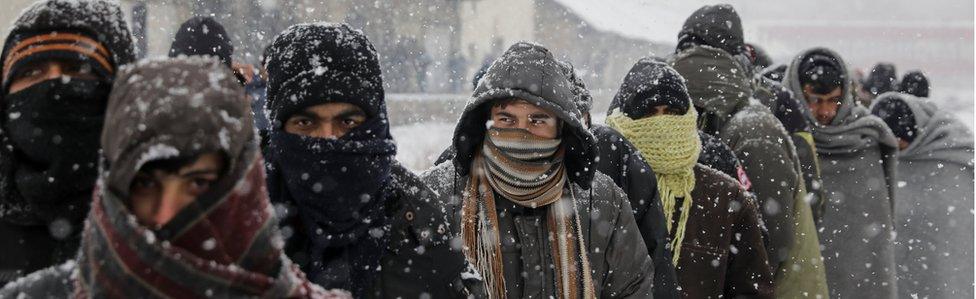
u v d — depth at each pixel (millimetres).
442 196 2930
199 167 1450
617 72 39781
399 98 20656
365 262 2318
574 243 2883
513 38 35281
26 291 1646
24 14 1956
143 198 1479
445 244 2408
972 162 6477
